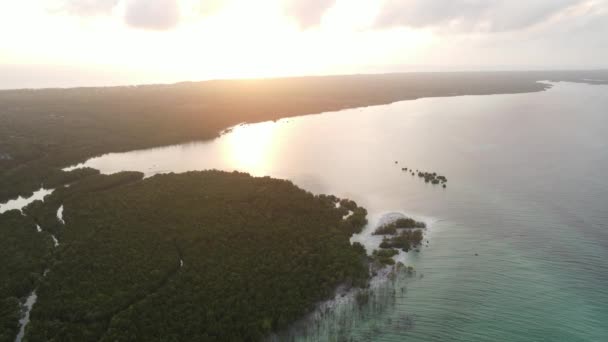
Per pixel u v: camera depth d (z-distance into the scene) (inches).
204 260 3056.1
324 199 4330.7
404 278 2967.5
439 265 3137.3
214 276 2859.3
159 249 3216.0
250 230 3467.0
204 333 2349.9
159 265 3009.4
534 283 2923.2
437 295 2787.9
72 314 2529.5
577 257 3243.1
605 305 2696.9
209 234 3415.4
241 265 2977.4
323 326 2500.0
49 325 2426.2
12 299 2682.1
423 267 3112.7
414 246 3412.9
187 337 2331.4
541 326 2514.8
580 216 3946.9
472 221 3863.2
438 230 3690.9
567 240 3499.0
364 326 2506.2
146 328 2373.3
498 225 3777.1
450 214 4030.5
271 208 3927.2
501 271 3063.5
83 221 3759.8
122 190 4507.9
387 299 2743.6
